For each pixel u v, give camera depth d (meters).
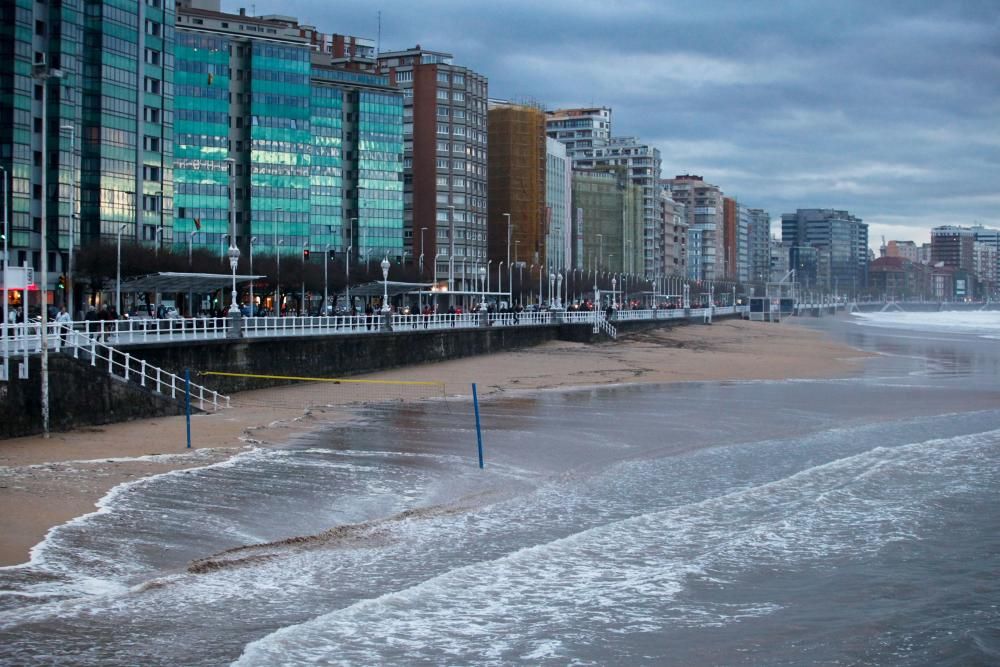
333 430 48.31
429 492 34.44
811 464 40.75
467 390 68.62
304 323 76.06
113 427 45.88
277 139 181.12
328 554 26.50
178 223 169.75
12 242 120.44
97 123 134.38
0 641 19.67
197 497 32.56
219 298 99.69
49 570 24.30
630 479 37.31
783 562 26.28
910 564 26.28
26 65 122.75
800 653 20.06
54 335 45.09
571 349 113.62
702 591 23.88
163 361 55.16
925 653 20.08
